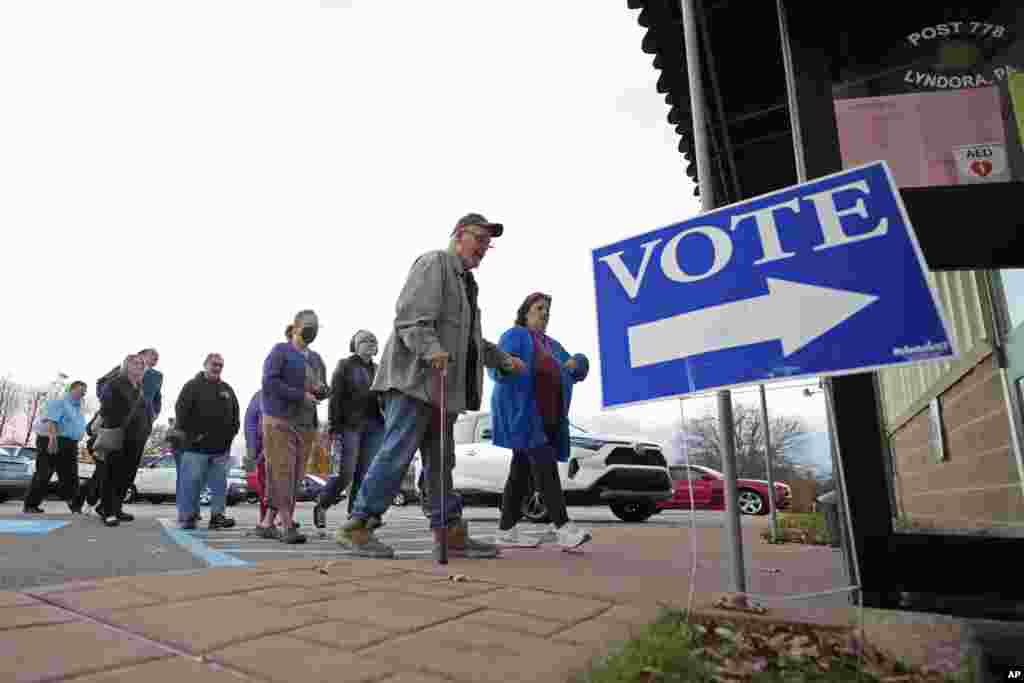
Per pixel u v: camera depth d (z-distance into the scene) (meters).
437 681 1.34
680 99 3.84
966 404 4.14
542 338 4.25
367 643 1.60
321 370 5.66
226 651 1.51
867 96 2.33
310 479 22.42
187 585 2.21
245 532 5.59
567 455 4.07
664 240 2.09
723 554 3.79
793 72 2.30
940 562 1.88
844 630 1.66
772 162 4.34
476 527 7.18
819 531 4.94
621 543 4.56
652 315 2.04
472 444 9.59
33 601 1.91
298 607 1.95
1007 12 2.30
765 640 1.57
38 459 7.87
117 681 1.29
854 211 1.76
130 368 6.08
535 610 1.96
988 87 2.30
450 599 2.11
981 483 3.91
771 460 5.03
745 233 1.93
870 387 2.00
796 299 1.79
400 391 3.35
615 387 2.07
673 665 1.37
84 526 5.53
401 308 3.32
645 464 8.45
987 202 2.11
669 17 3.12
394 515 10.98
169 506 13.98
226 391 6.28
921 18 2.33
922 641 1.59
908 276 1.64
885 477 1.95
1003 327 3.51
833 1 2.31
